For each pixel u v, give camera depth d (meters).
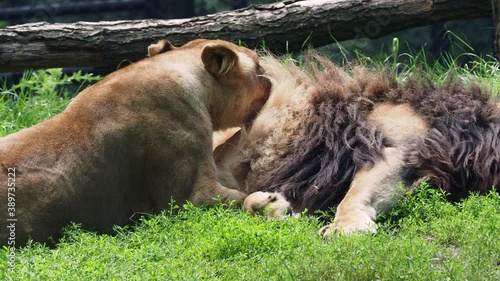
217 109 11.06
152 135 10.23
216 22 15.09
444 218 9.61
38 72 17.88
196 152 10.45
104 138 10.00
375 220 9.87
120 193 10.20
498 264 8.31
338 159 10.62
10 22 25.77
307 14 14.98
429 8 15.12
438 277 7.77
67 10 25.70
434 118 10.78
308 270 7.92
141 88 10.37
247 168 11.17
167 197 10.34
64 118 10.03
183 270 8.22
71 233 9.42
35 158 9.58
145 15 25.80
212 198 10.35
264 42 14.94
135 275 8.19
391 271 7.81
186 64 10.85
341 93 11.12
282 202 10.13
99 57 14.95
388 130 10.67
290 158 10.83
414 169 10.38
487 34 24.62
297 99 11.21
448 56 17.44
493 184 10.57
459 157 10.55
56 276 8.10
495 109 11.06
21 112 15.32
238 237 8.81
